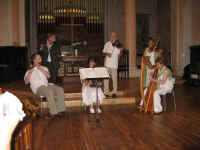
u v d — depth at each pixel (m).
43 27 12.47
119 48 6.38
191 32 10.33
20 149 1.83
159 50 6.45
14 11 9.60
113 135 4.00
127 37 10.13
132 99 6.51
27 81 5.34
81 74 4.79
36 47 12.42
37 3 12.33
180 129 4.27
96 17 12.80
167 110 5.70
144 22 13.51
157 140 3.74
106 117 5.18
